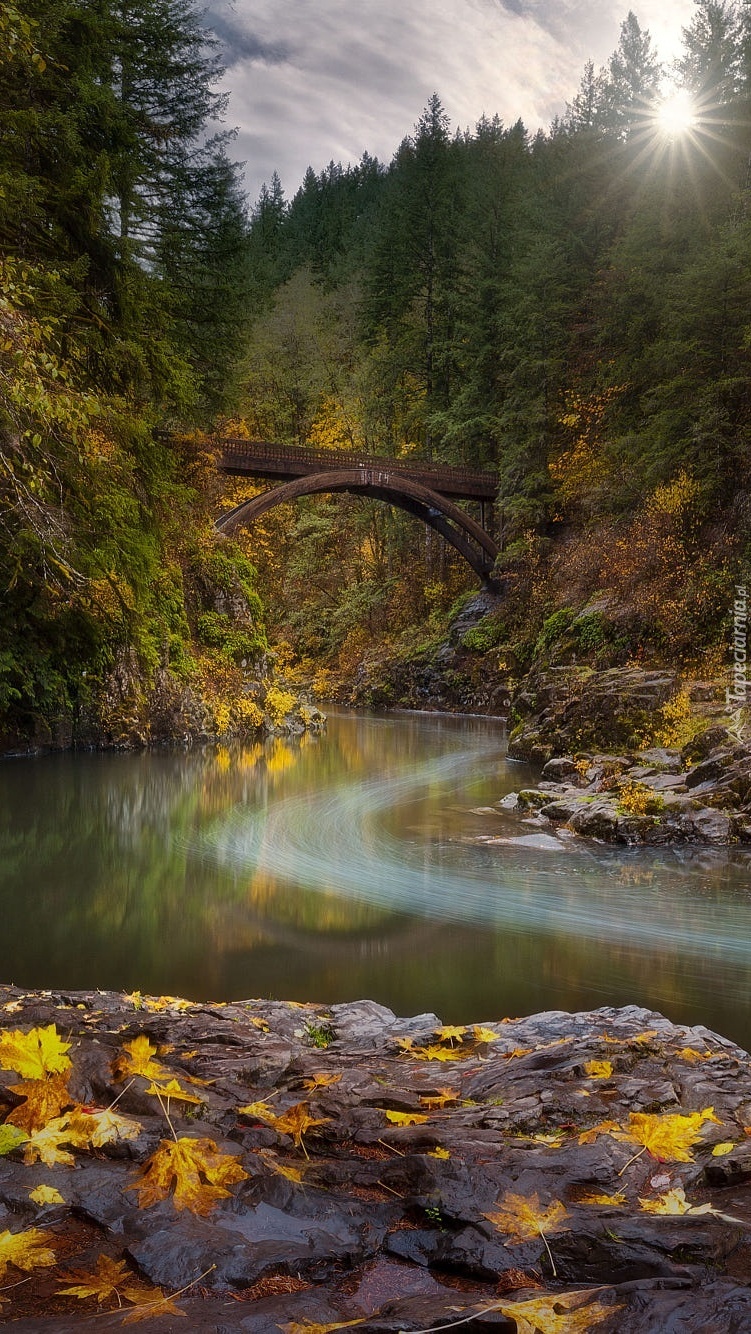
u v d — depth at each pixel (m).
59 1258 1.12
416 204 55.47
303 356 65.62
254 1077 2.59
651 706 20.38
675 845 12.30
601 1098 2.25
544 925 8.28
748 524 24.95
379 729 32.62
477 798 16.42
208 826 13.13
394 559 55.41
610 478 34.28
